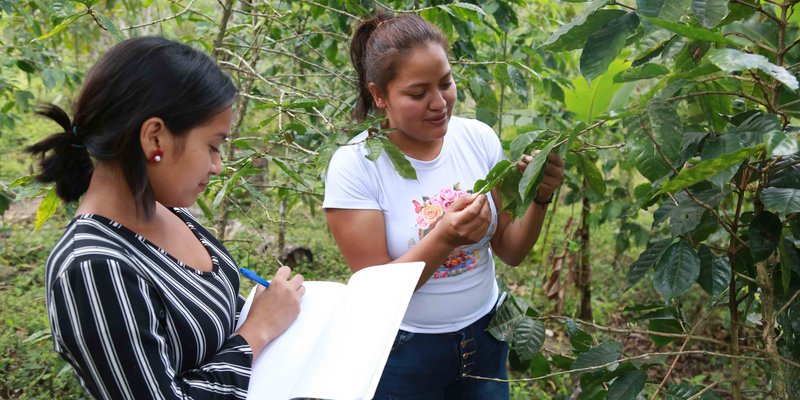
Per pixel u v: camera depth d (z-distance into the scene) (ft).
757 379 11.34
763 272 5.43
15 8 10.21
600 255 17.49
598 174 5.76
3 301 12.49
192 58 3.98
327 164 5.85
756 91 5.62
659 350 12.56
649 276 15.35
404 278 4.95
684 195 5.55
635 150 4.75
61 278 3.68
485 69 11.05
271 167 16.39
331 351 4.61
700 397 5.76
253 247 10.15
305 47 12.81
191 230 4.82
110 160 3.91
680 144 4.38
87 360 3.71
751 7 4.62
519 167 5.28
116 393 3.74
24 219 17.44
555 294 13.29
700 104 5.46
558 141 4.53
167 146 3.90
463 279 5.94
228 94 4.07
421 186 5.77
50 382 10.05
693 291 14.10
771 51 4.67
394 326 4.62
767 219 5.02
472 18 8.31
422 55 5.31
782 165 4.92
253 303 4.77
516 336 6.23
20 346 10.72
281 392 4.34
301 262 15.67
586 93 11.35
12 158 19.48
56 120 3.96
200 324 4.13
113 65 3.84
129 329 3.71
